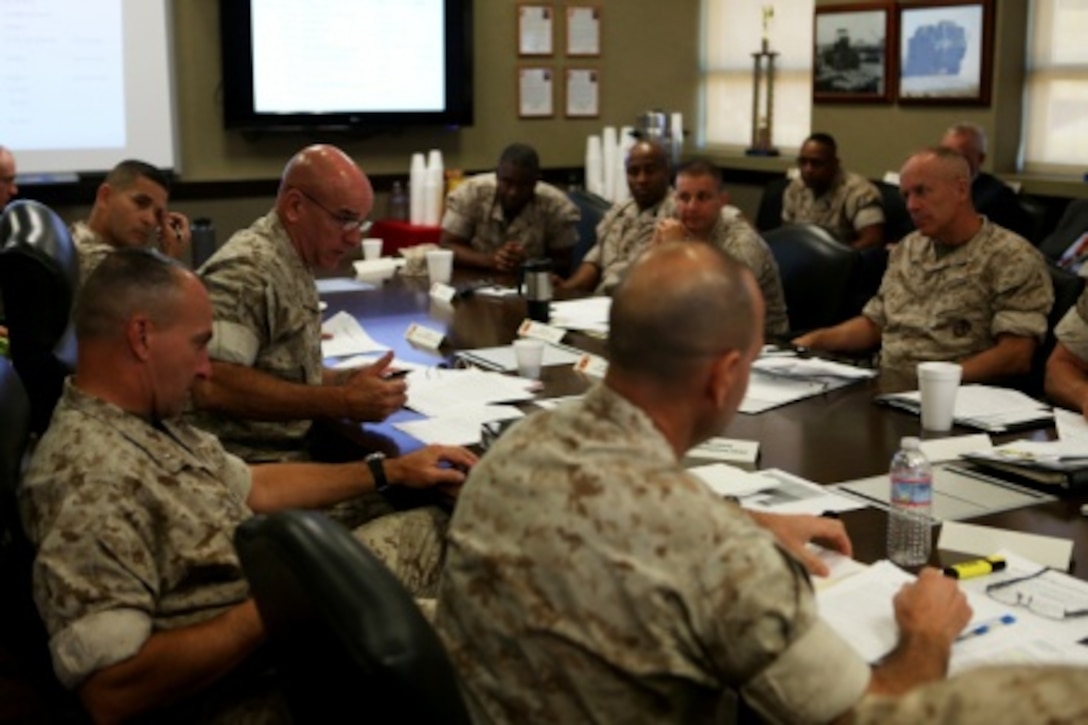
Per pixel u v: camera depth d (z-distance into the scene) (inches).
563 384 109.5
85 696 63.1
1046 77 217.9
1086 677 31.1
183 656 64.1
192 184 237.3
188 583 66.9
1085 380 109.7
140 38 225.6
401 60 249.9
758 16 271.6
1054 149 218.7
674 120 275.0
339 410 97.5
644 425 52.8
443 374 113.0
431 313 144.3
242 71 235.8
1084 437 90.9
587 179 265.0
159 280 68.4
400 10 247.8
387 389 97.7
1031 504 77.9
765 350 120.7
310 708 51.9
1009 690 31.6
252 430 103.2
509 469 53.0
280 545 49.1
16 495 67.2
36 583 63.4
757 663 47.2
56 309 104.0
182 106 234.1
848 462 86.5
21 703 76.4
